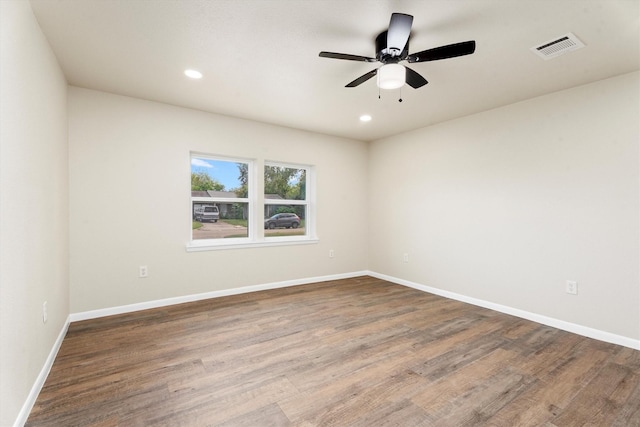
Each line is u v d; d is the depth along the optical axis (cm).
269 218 445
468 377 206
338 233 499
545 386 196
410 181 454
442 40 214
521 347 252
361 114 378
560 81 275
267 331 281
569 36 206
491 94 308
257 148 414
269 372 211
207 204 392
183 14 188
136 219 332
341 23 197
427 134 429
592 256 274
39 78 196
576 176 284
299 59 244
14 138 153
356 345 254
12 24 152
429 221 425
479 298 363
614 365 222
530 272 317
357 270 522
